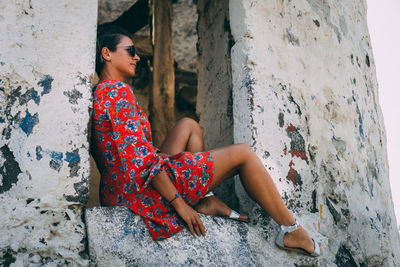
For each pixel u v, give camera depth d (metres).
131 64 2.30
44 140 1.83
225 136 2.85
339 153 2.92
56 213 1.78
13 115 1.81
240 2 2.63
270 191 2.15
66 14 2.01
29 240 1.71
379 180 3.38
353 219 2.83
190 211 1.94
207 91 3.13
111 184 1.98
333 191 2.75
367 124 3.42
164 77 4.55
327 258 2.48
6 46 1.87
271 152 2.43
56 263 1.71
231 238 2.09
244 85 2.49
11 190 1.74
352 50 3.45
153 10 4.73
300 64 2.81
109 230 1.81
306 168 2.59
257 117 2.43
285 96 2.62
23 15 1.93
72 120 1.90
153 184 1.89
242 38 2.57
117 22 5.02
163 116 4.48
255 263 2.10
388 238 3.20
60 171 1.83
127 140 1.89
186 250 1.92
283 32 2.77
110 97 1.98
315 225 2.51
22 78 1.86
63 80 1.93
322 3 3.22
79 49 2.00
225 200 2.68
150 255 1.84
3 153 1.76
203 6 3.34
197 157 2.03
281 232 2.20
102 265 1.76
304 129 2.67
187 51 5.94
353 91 3.30
